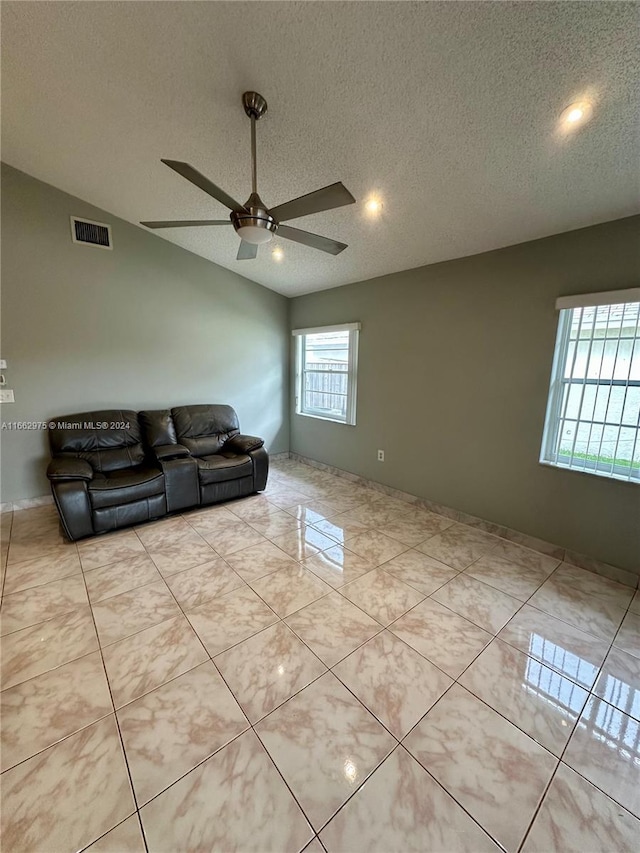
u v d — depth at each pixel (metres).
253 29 1.52
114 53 1.80
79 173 2.92
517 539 2.86
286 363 5.13
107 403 3.72
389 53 1.49
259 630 1.90
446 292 3.17
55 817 1.12
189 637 1.85
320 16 1.41
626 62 1.32
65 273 3.35
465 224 2.56
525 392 2.71
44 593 2.18
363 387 4.06
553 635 1.89
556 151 1.79
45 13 1.66
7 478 3.29
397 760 1.29
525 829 1.11
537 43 1.34
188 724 1.41
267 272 4.25
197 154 2.41
